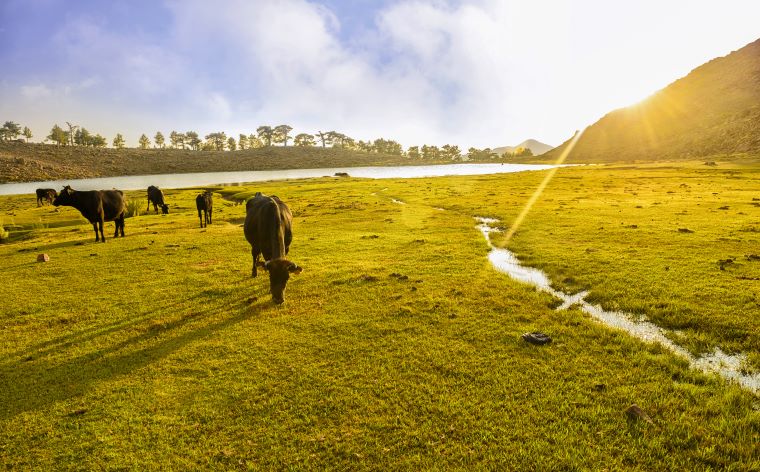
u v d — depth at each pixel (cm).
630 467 504
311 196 4422
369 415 627
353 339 883
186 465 539
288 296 1170
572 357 774
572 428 577
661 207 2545
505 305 1045
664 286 1128
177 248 1852
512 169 12725
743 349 780
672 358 752
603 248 1592
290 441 576
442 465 520
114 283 1345
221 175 15000
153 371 779
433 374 730
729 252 1438
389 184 5869
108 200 2089
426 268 1411
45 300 1190
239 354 834
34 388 736
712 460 508
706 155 12450
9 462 554
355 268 1427
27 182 13475
